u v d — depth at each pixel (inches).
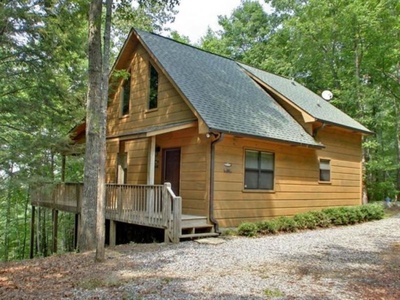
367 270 243.0
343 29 764.0
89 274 232.1
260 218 436.1
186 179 417.7
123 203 411.8
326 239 366.0
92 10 366.0
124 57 537.3
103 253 272.5
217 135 382.6
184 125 393.7
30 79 467.2
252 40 1275.8
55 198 561.9
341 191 582.9
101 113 284.4
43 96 470.9
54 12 450.0
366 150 815.7
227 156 406.0
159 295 184.4
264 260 268.4
